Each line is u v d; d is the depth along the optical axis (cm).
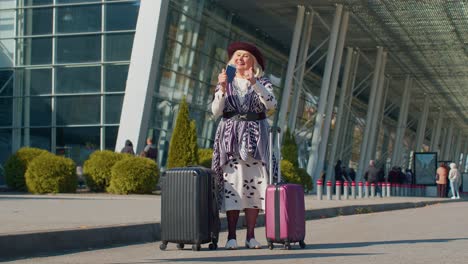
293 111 3703
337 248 965
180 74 3188
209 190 927
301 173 3312
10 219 1245
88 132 2952
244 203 945
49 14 3014
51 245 947
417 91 6216
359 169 4612
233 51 950
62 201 1952
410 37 4038
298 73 3694
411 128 8494
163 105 3062
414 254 880
